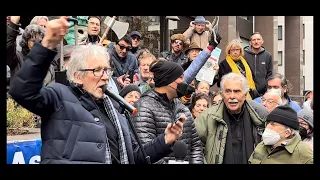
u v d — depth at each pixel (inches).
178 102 143.4
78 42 197.0
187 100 184.2
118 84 199.6
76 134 93.9
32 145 142.5
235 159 146.3
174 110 138.0
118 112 106.7
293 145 137.9
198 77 237.9
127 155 103.4
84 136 94.3
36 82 86.9
